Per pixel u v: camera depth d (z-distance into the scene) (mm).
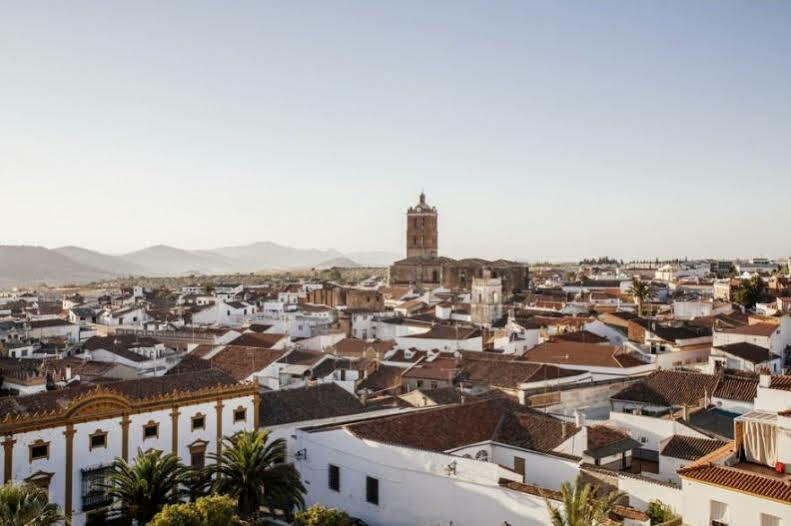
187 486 64750
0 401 63844
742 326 122188
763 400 52812
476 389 100938
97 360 131750
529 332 150875
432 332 151750
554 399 89375
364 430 66250
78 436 63844
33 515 45562
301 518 53938
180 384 74750
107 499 65250
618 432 68062
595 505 47406
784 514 41469
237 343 145125
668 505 53875
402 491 61375
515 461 66375
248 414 76750
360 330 182500
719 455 48750
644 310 188875
